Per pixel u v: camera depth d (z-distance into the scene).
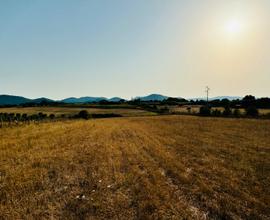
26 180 11.77
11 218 7.82
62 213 8.27
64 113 114.88
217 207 8.96
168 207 8.94
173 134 33.91
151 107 146.38
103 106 155.62
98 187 11.01
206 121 61.91
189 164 15.82
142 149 21.08
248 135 32.75
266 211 8.85
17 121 48.91
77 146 21.70
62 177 12.42
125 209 8.66
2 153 18.11
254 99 141.62
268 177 13.03
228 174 13.54
